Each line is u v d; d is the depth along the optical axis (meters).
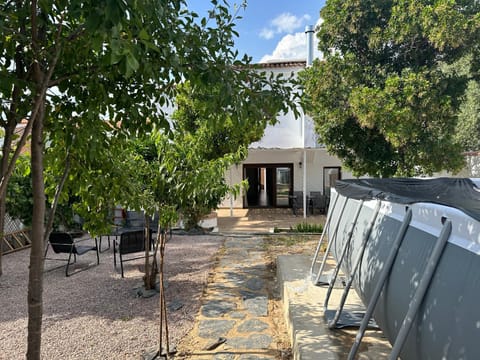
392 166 7.43
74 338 3.96
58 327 4.26
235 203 17.33
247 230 11.27
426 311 1.59
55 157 2.72
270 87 2.53
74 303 5.09
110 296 5.39
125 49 1.25
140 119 2.49
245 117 2.23
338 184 4.93
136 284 5.96
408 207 2.21
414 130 6.07
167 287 5.72
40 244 2.19
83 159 2.77
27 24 2.00
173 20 1.88
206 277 6.24
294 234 10.19
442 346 1.42
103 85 2.33
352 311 3.83
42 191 2.19
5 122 2.11
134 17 1.36
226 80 2.04
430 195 3.88
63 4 1.68
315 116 7.56
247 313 4.59
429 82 6.04
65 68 2.25
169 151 3.54
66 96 2.37
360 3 6.77
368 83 6.91
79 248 7.12
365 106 6.08
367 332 3.37
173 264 7.20
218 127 2.62
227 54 2.23
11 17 1.75
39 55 1.95
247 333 4.00
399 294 1.99
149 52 1.86
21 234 9.07
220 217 14.58
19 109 2.09
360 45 7.29
